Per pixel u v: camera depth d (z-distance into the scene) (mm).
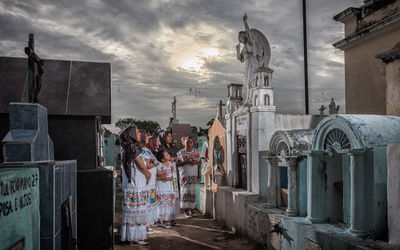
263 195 6707
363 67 6230
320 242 4156
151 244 6176
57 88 4586
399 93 4566
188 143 8867
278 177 6137
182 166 8914
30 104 2848
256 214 6113
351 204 3996
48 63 4809
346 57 6738
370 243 3596
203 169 9812
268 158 6137
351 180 3980
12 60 4637
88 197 4113
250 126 7176
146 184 5957
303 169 5348
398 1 5438
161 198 7383
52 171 2516
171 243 6289
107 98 4664
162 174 7316
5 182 1631
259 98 6859
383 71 5715
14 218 1763
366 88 6145
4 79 4387
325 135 4617
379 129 3998
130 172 5742
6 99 4184
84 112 4461
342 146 4277
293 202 5352
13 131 2771
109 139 20562
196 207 10438
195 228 7570
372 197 3820
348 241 3701
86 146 4559
